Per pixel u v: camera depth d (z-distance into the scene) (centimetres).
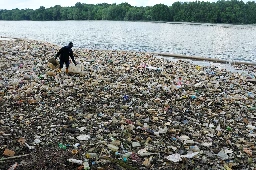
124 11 18488
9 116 1009
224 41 5562
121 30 8738
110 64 2262
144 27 10862
